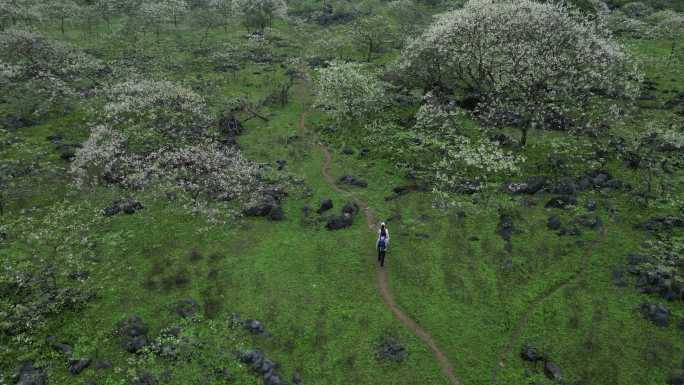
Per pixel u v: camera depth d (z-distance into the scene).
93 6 82.06
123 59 64.50
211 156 37.38
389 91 55.72
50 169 36.62
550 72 38.12
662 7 84.50
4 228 29.50
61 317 23.36
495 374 21.17
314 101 57.38
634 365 21.05
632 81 46.44
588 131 42.09
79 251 28.55
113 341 22.23
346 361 21.81
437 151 41.16
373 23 76.81
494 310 24.62
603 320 23.48
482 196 34.88
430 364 21.72
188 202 34.19
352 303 25.33
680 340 22.06
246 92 59.44
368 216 33.69
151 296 25.33
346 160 42.69
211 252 29.38
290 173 39.09
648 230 29.75
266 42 79.50
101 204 33.44
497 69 44.84
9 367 20.44
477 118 47.06
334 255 29.23
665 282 24.73
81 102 48.22
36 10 70.12
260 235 31.38
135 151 37.88
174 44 76.75
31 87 46.91
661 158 37.25
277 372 21.14
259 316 24.17
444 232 31.28
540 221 31.70
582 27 39.16
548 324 23.52
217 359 21.41
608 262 27.45
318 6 113.62
